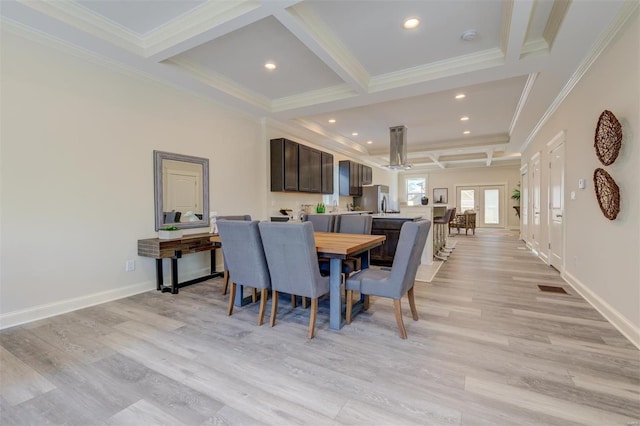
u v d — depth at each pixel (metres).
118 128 3.24
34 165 2.65
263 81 4.00
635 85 2.21
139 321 2.67
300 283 2.40
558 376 1.82
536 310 2.92
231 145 4.65
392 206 11.38
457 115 5.38
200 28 2.61
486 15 2.57
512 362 1.98
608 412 1.51
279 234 2.37
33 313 2.65
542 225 5.47
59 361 1.99
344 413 1.51
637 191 2.21
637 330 2.21
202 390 1.70
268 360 2.02
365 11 2.52
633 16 2.21
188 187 3.99
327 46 2.87
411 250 2.33
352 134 6.86
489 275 4.32
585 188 3.25
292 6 2.38
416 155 8.64
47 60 2.71
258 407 1.56
